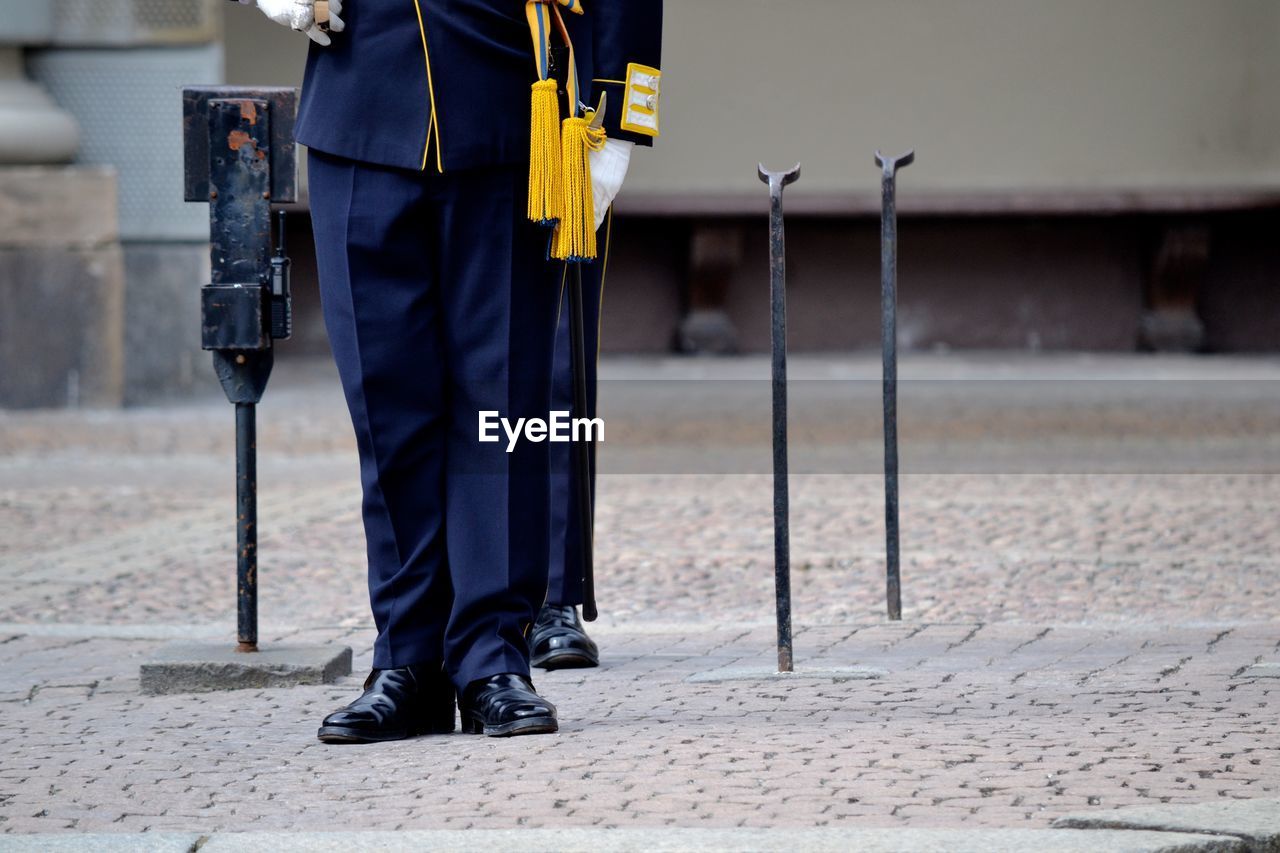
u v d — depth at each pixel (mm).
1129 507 22453
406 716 10875
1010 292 43938
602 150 11211
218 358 13625
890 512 15633
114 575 18719
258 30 40844
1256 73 42812
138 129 35312
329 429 31500
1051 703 11594
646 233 43219
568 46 10750
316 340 42438
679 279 43375
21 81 34188
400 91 10430
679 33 42438
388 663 10953
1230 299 44031
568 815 8922
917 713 11320
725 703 11812
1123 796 9086
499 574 10758
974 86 42750
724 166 42594
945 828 8492
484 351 10664
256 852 8359
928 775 9555
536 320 10773
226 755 10641
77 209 33469
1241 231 43781
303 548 20328
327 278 10664
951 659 13508
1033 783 9359
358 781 9812
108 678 13695
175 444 29875
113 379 33781
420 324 10617
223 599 17438
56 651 14898
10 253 33375
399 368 10602
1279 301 43906
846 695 12000
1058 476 25422
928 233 43656
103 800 9617
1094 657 13477
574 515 13570
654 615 16297
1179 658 13305
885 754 10047
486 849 8258
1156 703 11531
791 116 42594
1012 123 42875
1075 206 42375
